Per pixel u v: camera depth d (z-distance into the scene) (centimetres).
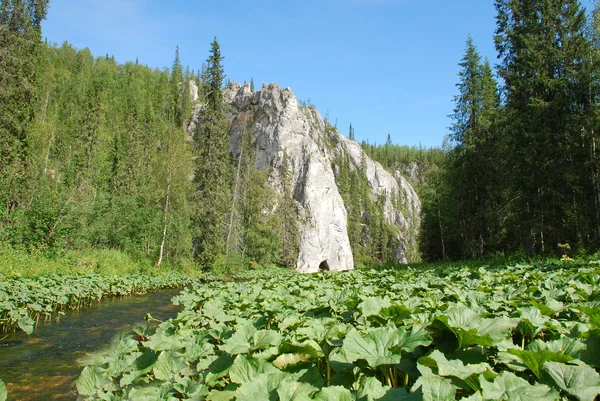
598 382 244
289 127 7881
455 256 3984
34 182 2478
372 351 312
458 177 3131
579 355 289
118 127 6206
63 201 2372
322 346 390
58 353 881
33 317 1251
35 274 1689
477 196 3050
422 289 895
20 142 2733
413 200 13925
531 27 2359
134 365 469
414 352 319
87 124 5062
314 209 7281
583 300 598
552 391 231
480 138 3039
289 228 6319
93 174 4291
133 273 2495
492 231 2936
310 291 941
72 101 6341
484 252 3197
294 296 835
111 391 442
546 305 503
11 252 1897
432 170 4444
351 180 9994
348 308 633
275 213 6334
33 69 2956
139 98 7894
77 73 8062
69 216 2327
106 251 2741
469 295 666
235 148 7988
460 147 3161
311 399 237
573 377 252
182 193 3219
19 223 2148
